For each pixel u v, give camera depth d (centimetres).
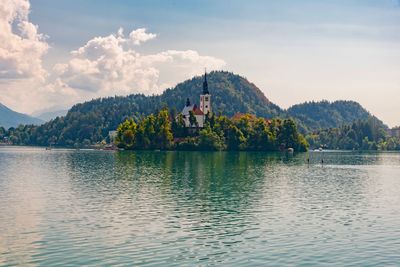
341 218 6162
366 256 4362
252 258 4272
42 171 13150
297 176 12169
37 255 4309
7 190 8700
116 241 4816
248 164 16525
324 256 4350
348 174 13175
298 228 5512
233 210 6681
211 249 4553
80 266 4009
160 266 4025
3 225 5525
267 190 9006
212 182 10256
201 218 6059
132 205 7019
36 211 6450
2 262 4109
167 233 5191
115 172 12725
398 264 4125
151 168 14225
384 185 10300
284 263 4138
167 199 7650
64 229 5328
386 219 6112
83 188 9038
